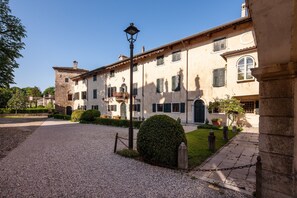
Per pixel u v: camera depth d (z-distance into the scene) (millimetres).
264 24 2951
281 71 3064
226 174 5023
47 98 63344
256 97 14719
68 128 15414
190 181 4590
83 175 4926
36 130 14180
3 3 15602
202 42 18391
